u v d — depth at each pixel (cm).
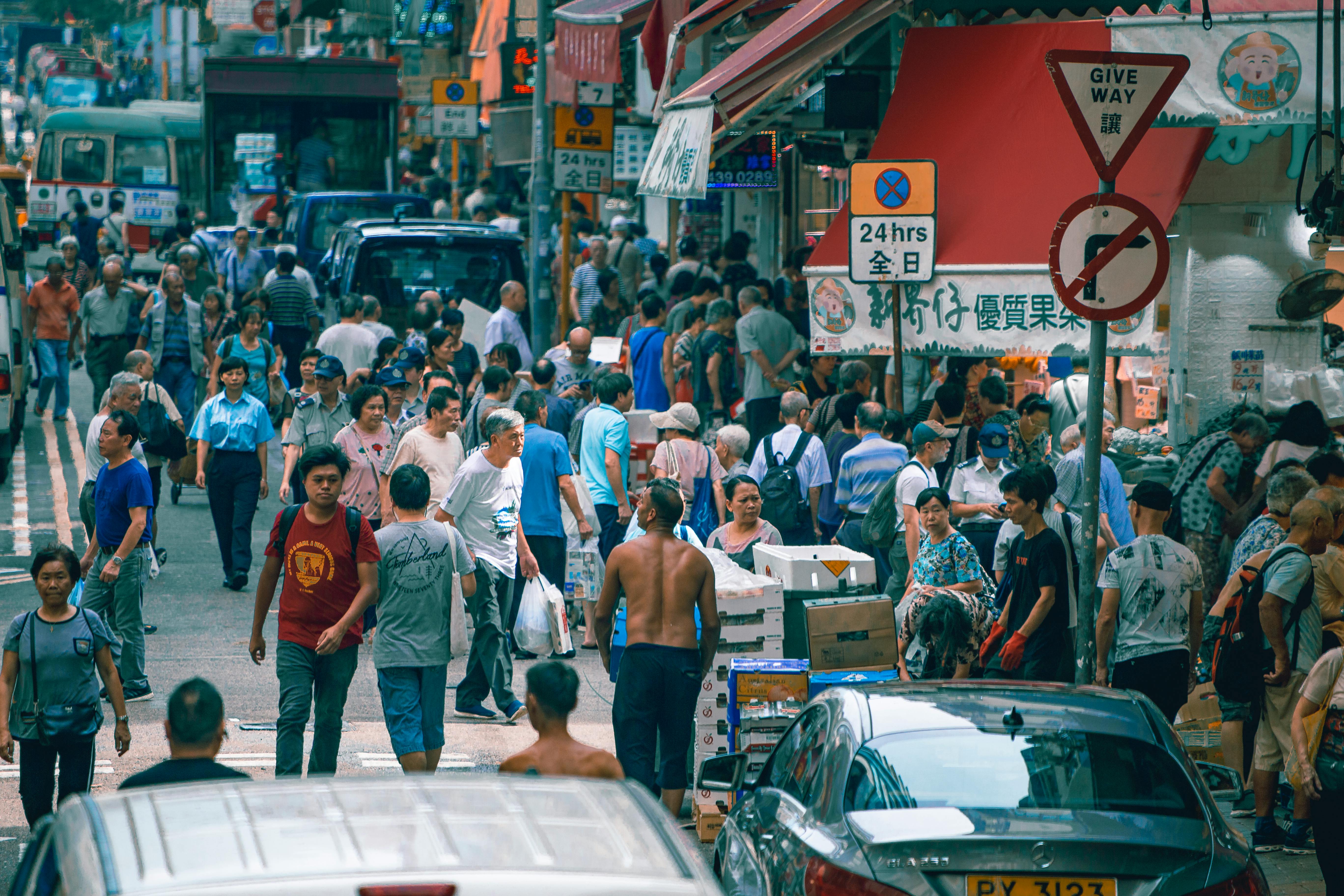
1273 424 3631
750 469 4103
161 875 1040
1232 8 3128
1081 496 2903
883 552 3850
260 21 16025
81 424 7381
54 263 7375
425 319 5647
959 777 1742
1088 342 3244
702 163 3634
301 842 1099
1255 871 1662
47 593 2448
